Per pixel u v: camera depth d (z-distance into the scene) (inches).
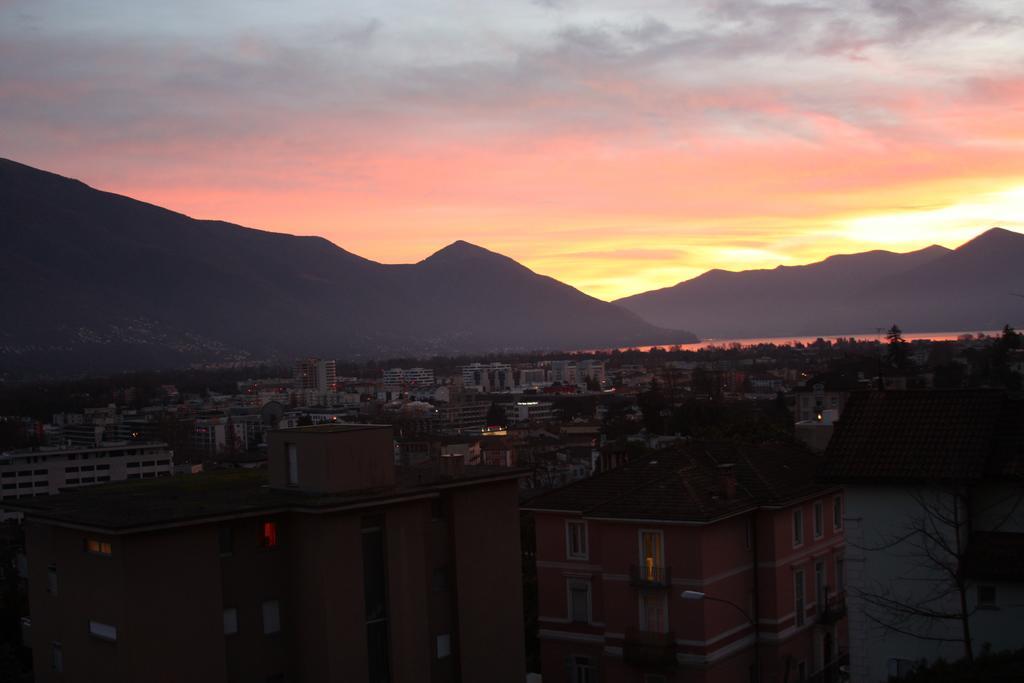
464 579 1716.3
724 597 1833.2
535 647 2288.4
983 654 1355.8
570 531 1996.8
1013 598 1384.1
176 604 1406.3
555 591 2006.6
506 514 1796.3
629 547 1851.6
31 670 2509.8
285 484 1622.8
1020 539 1405.0
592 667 1953.7
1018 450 1443.2
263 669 1499.8
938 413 1535.4
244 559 1497.3
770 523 1920.5
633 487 1978.3
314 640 1507.1
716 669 1792.6
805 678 1983.3
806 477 2102.6
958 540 1350.9
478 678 1720.0
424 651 1619.1
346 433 1579.7
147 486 1731.1
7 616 2765.7
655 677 1823.3
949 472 1419.8
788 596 1948.8
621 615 1857.8
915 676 1328.7
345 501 1509.6
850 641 1489.9
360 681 1524.4
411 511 1612.9
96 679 1411.2
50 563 1521.9
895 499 1466.5
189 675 1408.7
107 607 1392.7
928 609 1434.5
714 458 2106.3
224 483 1743.4
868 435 1536.7
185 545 1421.0
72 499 1595.7
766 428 3361.2
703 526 1782.7
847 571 1498.5
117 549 1373.0
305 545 1524.4
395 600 1576.0
